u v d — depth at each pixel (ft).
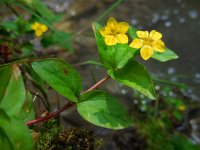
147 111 0.89
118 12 1.24
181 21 1.25
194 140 0.88
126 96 0.92
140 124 0.82
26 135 0.30
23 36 0.83
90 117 0.36
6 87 0.31
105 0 1.28
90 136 0.41
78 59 1.00
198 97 0.99
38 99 0.56
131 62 0.38
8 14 1.07
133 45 0.36
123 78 0.37
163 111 0.90
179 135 0.85
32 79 0.55
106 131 0.77
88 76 0.95
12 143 0.30
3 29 0.63
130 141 0.79
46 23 0.56
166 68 1.06
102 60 0.38
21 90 0.31
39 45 0.91
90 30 1.13
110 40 0.36
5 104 0.31
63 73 0.36
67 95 0.36
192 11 1.30
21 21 0.68
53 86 0.35
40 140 0.39
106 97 0.37
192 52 1.14
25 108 0.36
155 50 0.37
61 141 0.40
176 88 0.98
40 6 0.68
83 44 1.06
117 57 0.38
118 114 0.37
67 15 1.19
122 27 0.37
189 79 1.04
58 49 0.97
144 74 0.37
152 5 1.31
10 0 0.56
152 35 0.37
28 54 0.66
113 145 0.76
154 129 0.82
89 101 0.37
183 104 0.93
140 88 0.37
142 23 1.22
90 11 1.22
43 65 0.35
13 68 0.32
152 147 0.79
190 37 1.19
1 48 0.58
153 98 0.36
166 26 1.22
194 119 0.93
